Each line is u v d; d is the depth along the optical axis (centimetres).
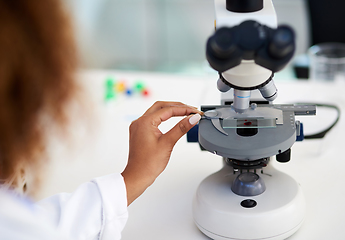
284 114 85
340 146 110
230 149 78
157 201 95
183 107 85
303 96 132
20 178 70
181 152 111
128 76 155
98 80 151
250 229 80
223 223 81
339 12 221
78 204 74
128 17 384
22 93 53
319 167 103
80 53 56
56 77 54
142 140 78
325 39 226
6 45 51
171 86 146
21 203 65
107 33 387
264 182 86
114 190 75
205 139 80
